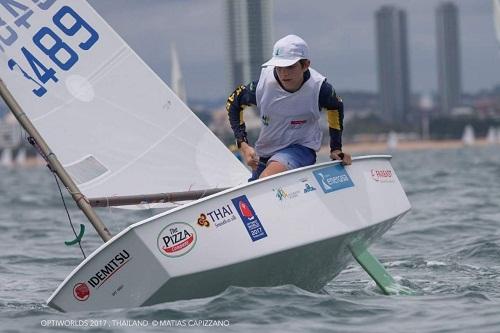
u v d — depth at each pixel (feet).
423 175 409.90
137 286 98.07
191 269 97.71
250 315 95.55
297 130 108.37
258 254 99.60
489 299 105.81
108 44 117.19
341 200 105.29
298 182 103.09
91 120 115.24
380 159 112.37
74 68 116.06
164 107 117.29
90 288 98.37
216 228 98.78
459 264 139.13
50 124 113.80
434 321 94.27
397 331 90.68
